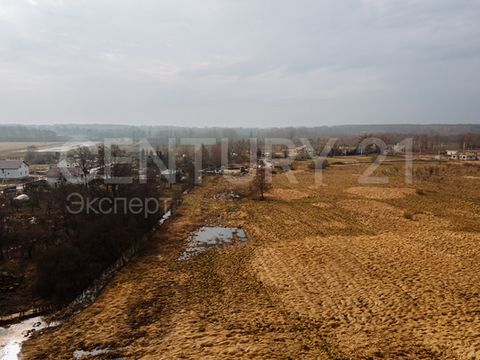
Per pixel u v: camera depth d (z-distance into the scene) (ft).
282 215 188.34
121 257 123.85
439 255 119.55
